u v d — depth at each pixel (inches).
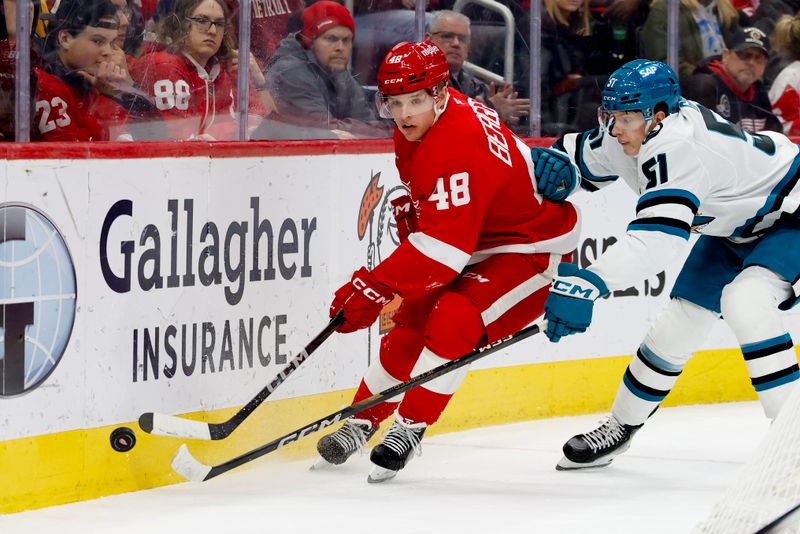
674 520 409.4
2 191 405.4
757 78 709.9
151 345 456.4
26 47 487.5
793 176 453.4
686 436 573.3
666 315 485.1
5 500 411.8
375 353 554.6
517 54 645.9
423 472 491.8
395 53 438.0
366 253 551.5
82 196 430.0
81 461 434.6
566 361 625.9
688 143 426.6
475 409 592.1
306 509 423.5
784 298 453.1
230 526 398.6
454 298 457.7
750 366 445.4
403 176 474.0
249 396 495.5
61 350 426.3
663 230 423.5
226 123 563.8
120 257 443.8
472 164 437.7
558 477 484.7
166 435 432.1
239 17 557.0
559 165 470.9
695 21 690.2
